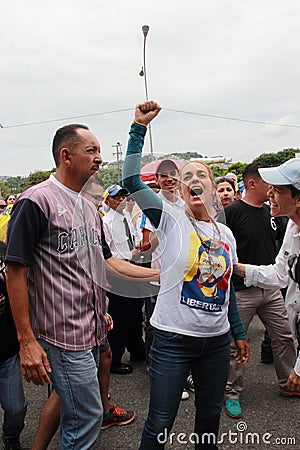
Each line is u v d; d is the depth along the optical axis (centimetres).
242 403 296
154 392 184
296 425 267
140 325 379
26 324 171
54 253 179
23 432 266
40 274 179
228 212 311
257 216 308
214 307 183
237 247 308
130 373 358
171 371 181
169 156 191
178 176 187
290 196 202
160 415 182
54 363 180
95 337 192
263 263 307
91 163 187
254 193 306
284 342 297
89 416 185
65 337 179
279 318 297
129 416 277
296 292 224
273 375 341
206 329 182
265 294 294
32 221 172
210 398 194
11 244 169
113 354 354
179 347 181
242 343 215
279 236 350
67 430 185
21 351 173
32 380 173
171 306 182
